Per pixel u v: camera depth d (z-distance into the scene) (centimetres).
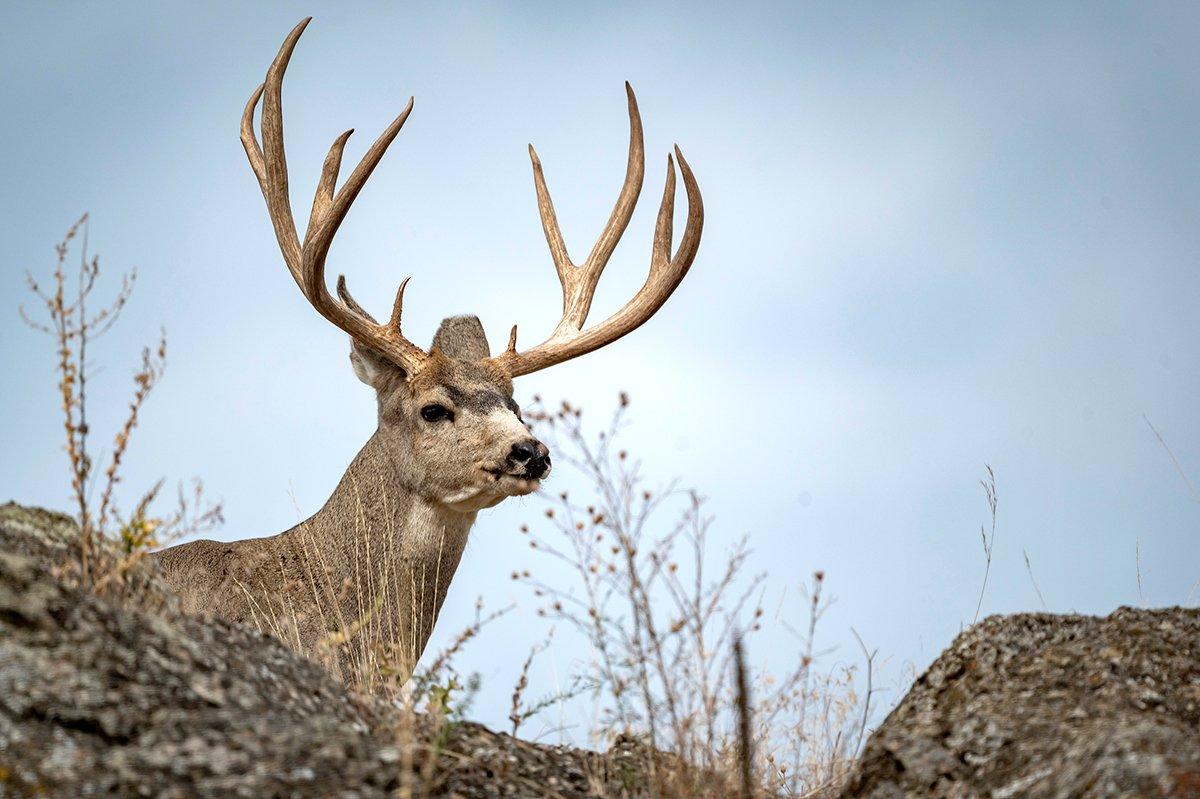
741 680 1870
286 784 1498
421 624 3434
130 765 1472
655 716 1967
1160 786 1494
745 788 1862
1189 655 1962
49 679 1544
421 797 1580
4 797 1391
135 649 1662
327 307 3566
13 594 1619
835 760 2173
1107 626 2047
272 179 3709
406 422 3488
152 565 2077
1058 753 1695
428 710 2112
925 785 1786
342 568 3378
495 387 3572
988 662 2041
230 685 1698
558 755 2062
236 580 3291
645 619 1973
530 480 3388
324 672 1980
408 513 3450
